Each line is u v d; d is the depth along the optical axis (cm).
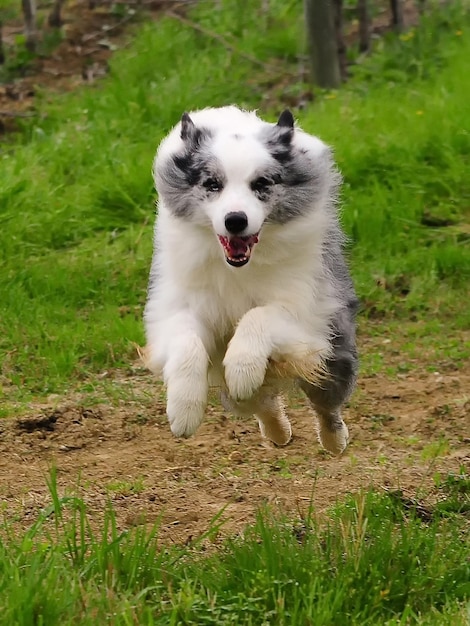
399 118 1551
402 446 906
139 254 1336
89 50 1920
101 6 2056
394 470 822
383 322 1237
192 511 736
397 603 598
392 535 655
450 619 563
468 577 618
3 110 1725
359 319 1231
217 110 801
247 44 1848
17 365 1095
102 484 807
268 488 789
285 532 636
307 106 1628
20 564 600
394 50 1764
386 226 1370
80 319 1206
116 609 559
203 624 560
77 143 1569
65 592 559
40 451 895
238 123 760
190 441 924
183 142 737
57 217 1391
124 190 1444
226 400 791
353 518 668
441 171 1456
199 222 716
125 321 1179
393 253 1355
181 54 1838
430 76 1697
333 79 1689
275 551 608
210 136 736
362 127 1535
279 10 1969
